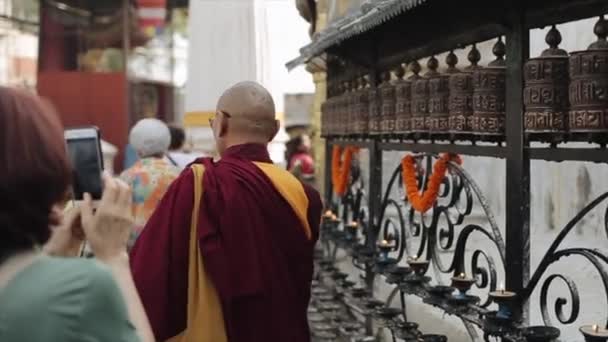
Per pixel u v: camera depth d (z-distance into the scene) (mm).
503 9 2936
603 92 2402
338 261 5902
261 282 2648
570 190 5754
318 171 7281
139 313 1687
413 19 3846
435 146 3662
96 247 1730
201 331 2623
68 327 1373
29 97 1501
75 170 1808
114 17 14164
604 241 5414
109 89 13477
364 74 4805
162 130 4812
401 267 3938
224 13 5855
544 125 2646
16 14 15062
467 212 3426
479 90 3041
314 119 7426
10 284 1409
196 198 2684
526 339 2605
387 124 4113
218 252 2617
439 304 3326
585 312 4266
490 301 3031
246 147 2848
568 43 5520
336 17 4984
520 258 2893
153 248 2660
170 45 16781
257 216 2697
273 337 2684
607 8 2443
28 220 1457
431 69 3707
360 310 4336
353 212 5250
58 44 14148
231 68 5836
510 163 2930
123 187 1766
